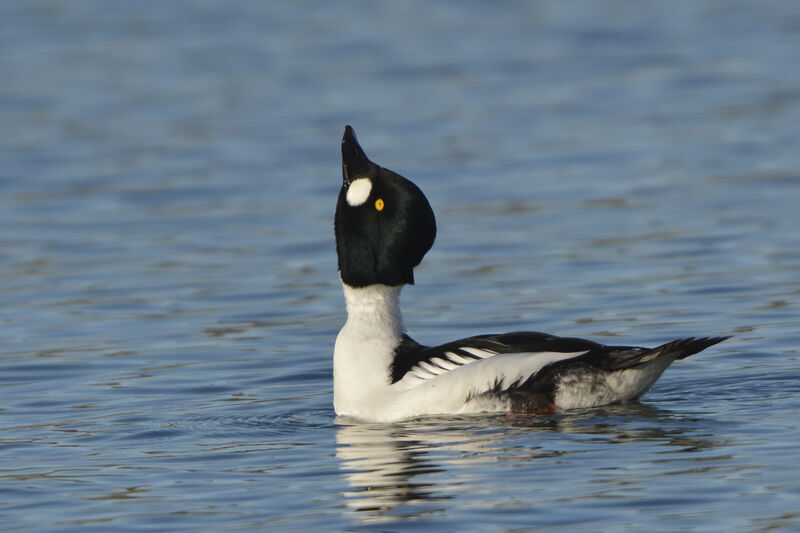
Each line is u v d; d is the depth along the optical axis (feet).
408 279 35.01
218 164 80.07
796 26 117.60
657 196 66.95
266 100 98.53
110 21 130.82
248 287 53.72
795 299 47.09
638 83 99.09
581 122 87.25
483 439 30.48
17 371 42.04
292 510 26.50
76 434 33.76
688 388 35.50
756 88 94.48
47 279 56.24
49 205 71.31
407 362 34.01
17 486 28.96
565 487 26.66
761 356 39.45
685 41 114.21
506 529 24.58
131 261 59.00
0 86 104.73
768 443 29.07
